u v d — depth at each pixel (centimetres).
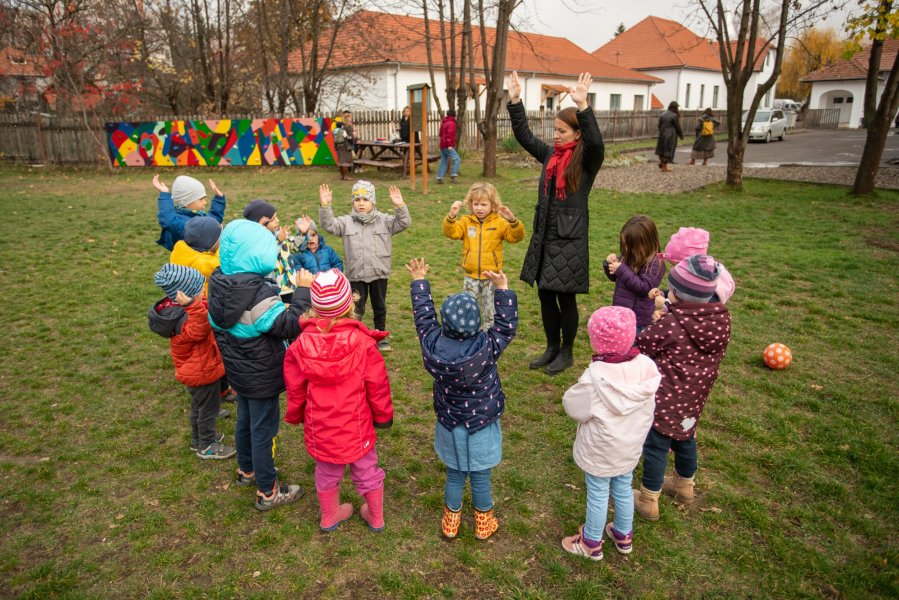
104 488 343
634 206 1147
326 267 481
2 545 297
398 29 2792
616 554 289
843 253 791
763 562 280
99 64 1931
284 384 307
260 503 322
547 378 471
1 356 513
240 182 1570
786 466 350
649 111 3256
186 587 271
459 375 265
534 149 462
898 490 328
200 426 365
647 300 392
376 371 285
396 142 1634
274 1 2080
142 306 633
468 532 305
